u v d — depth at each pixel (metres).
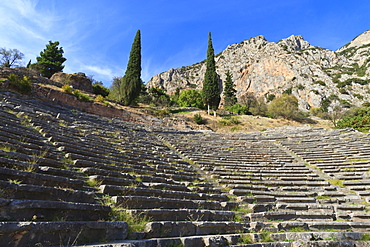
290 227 7.96
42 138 8.91
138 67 40.31
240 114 52.66
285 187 11.94
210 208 8.32
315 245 6.84
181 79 152.38
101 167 8.20
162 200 6.96
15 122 9.67
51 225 3.80
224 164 14.83
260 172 14.11
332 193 11.20
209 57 50.22
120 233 4.76
